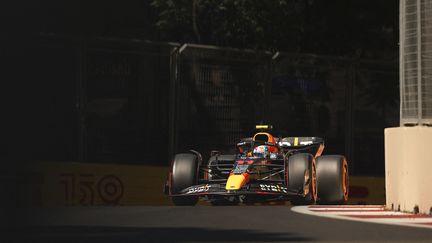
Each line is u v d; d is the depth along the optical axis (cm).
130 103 5772
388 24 7706
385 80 6788
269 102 6272
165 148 5900
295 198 3994
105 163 5691
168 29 7081
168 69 5878
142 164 5819
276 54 6238
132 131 5781
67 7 7275
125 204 5381
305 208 3309
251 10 6650
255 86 6216
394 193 3117
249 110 6209
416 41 3005
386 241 2016
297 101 6412
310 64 6438
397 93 6806
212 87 6050
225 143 6119
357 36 7688
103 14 7531
